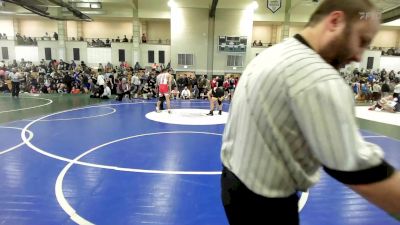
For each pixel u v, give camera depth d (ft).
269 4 59.72
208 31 60.44
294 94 2.39
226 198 3.32
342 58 2.78
